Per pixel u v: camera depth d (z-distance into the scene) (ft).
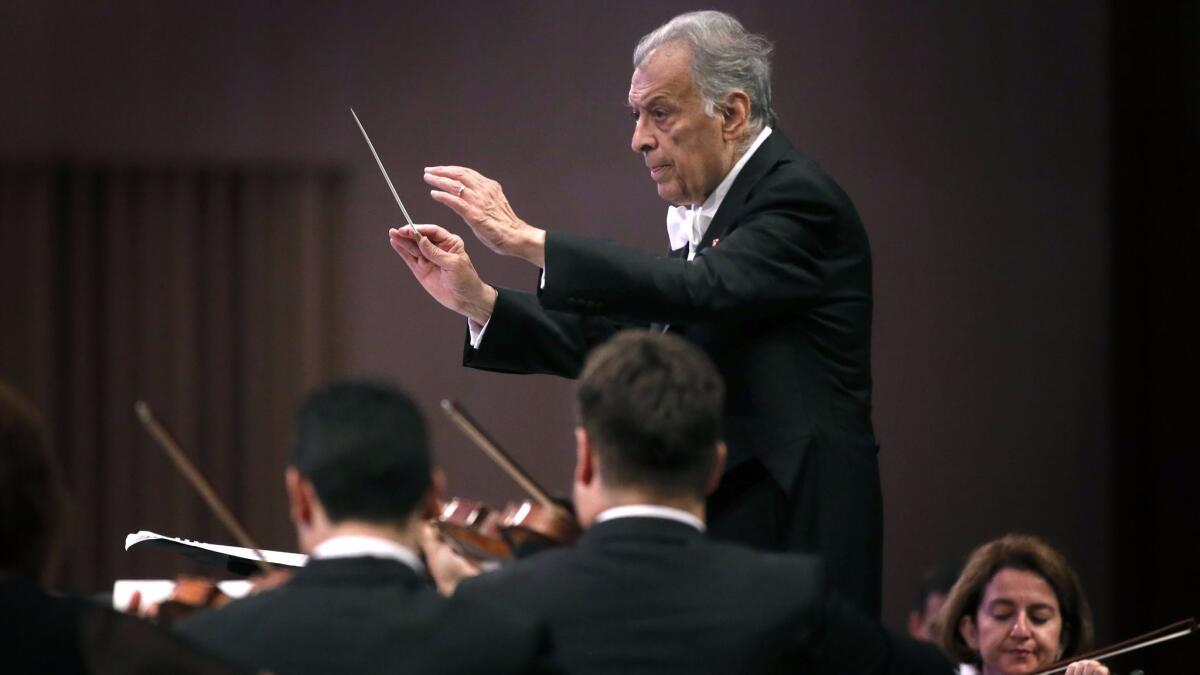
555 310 39.37
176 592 36.14
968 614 50.03
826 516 39.99
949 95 98.78
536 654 26.40
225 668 25.44
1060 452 98.22
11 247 96.63
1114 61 97.81
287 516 97.35
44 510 27.61
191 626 26.55
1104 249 98.43
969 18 98.89
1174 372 96.48
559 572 29.14
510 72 98.12
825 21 98.63
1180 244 96.27
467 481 97.30
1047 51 98.63
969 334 98.73
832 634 29.22
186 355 97.40
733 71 41.45
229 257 97.96
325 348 97.96
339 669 25.88
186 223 97.76
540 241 39.37
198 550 40.16
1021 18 98.73
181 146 98.12
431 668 25.94
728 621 28.45
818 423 40.34
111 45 98.12
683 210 43.80
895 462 98.43
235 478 97.45
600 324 44.50
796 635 28.58
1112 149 98.07
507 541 41.06
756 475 40.42
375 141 98.07
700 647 28.30
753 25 98.63
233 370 97.86
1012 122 98.73
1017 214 98.63
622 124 97.76
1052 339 98.63
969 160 98.73
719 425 30.22
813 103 98.63
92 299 97.30
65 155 97.30
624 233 97.40
